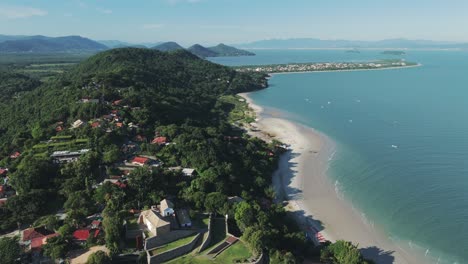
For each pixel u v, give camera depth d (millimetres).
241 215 105500
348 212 126188
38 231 94688
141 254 87562
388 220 121000
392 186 144000
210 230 101125
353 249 95625
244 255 92188
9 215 102938
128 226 97062
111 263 85625
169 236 93938
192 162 139625
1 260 82750
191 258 89688
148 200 110500
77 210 102438
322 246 103062
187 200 114062
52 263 84625
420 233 113750
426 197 134750
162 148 149250
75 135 150875
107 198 108312
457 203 129875
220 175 132375
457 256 103312
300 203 132375
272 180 151750
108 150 138875
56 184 117688
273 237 100250
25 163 122000
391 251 105688
